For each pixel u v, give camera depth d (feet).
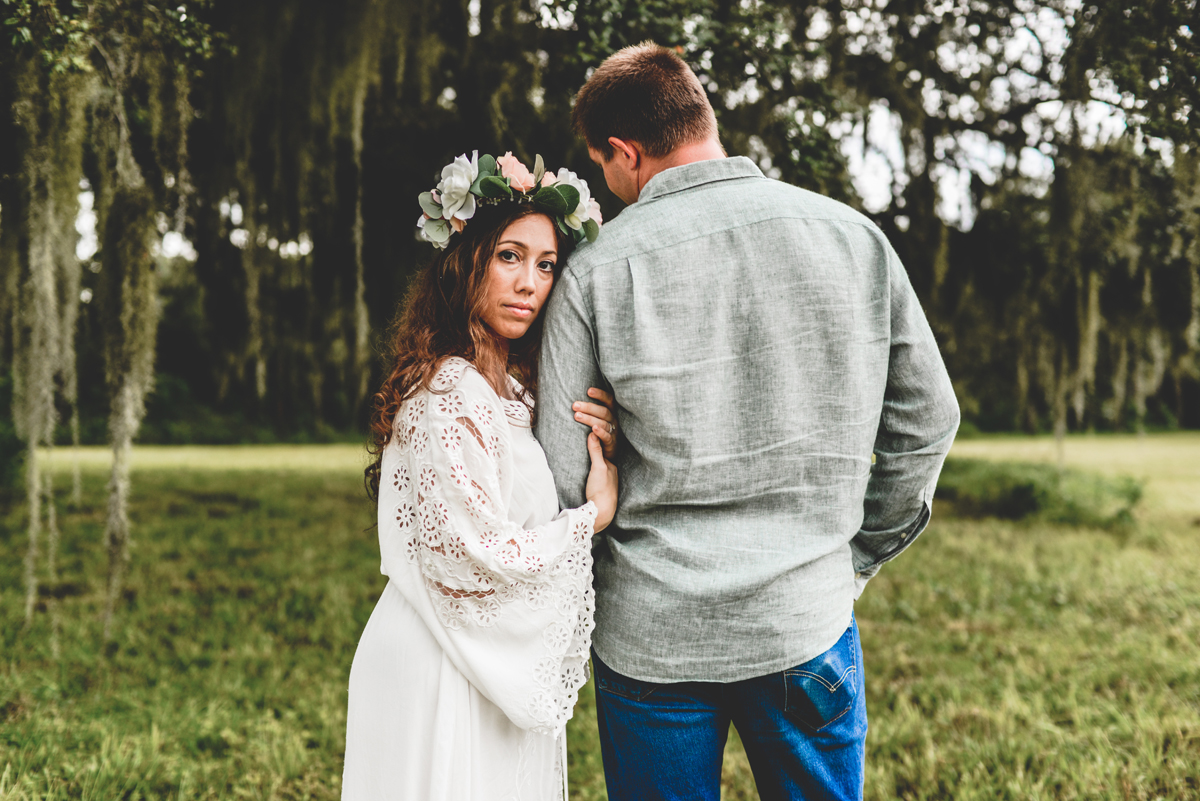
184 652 13.43
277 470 48.93
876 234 4.59
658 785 4.57
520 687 4.65
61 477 39.86
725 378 4.40
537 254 5.05
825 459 4.42
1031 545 25.11
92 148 12.56
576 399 4.66
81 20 8.67
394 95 17.58
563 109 15.28
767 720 4.45
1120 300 21.62
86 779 8.46
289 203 18.61
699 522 4.48
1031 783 8.53
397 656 4.92
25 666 12.30
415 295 5.24
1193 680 11.66
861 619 16.60
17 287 12.42
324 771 9.39
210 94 15.84
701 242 4.45
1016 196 20.35
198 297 29.32
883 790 8.65
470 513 4.57
